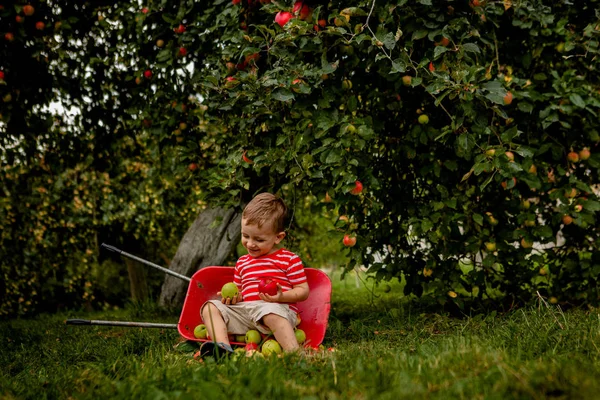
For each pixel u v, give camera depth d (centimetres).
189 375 187
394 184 362
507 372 169
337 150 280
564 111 317
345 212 348
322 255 677
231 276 298
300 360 206
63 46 439
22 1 373
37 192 592
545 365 177
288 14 287
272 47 282
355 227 330
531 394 151
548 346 217
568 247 367
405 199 359
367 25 270
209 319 264
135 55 422
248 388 167
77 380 194
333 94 295
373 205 316
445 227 326
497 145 296
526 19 335
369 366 187
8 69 393
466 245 338
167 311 477
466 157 303
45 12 396
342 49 292
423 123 324
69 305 708
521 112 338
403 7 291
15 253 611
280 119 318
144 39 394
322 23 298
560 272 374
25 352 293
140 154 529
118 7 441
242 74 291
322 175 293
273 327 255
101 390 180
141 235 666
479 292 364
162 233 673
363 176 305
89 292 668
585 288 358
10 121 414
